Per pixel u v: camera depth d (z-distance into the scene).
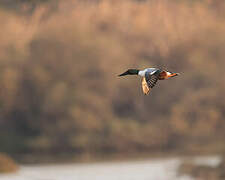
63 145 52.56
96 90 55.22
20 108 54.78
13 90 54.25
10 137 54.31
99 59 55.28
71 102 53.44
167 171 34.78
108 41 57.34
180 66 59.88
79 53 55.34
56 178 34.34
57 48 55.34
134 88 56.81
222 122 55.03
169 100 58.38
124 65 56.41
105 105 54.41
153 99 58.59
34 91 54.56
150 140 53.88
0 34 57.97
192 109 55.59
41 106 53.97
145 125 56.12
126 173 36.25
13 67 54.91
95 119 53.28
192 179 30.88
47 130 53.62
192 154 48.91
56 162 47.09
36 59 55.34
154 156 49.84
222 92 55.72
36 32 59.09
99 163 45.31
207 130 54.16
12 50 56.72
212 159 40.69
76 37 55.72
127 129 53.56
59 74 54.94
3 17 59.78
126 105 57.66
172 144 54.53
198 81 58.34
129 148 53.19
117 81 55.97
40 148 52.59
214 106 55.47
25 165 44.44
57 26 57.28
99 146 52.44
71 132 52.94
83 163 45.78
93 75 55.41
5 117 55.09
